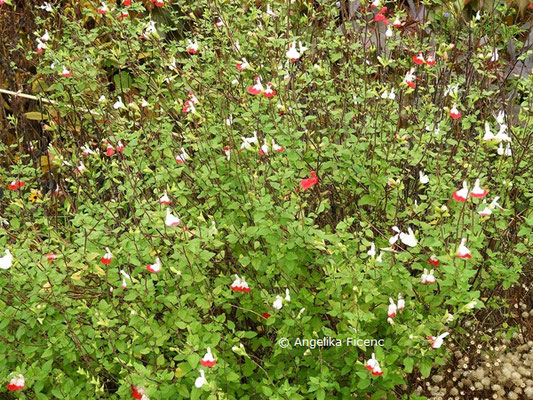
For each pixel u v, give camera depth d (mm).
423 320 1163
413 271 1373
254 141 1292
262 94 1319
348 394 1214
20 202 1321
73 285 1241
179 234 1188
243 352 1122
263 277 1229
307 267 1294
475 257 1193
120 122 1426
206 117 1382
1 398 1210
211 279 1316
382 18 1479
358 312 1124
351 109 1479
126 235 1245
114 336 1158
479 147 1353
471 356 1411
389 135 1378
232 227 1237
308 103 1450
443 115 1517
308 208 1349
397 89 1508
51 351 1148
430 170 1375
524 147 1393
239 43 1507
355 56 1519
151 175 1378
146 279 1209
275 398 1094
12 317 1179
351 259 1158
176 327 1179
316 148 1287
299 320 1205
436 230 1185
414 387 1355
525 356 1392
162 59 1496
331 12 1539
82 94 1538
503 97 1633
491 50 1543
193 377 1110
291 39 1325
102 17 1672
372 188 1312
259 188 1254
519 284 1438
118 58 1550
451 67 1621
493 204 1173
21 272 1193
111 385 1274
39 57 1620
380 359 1120
